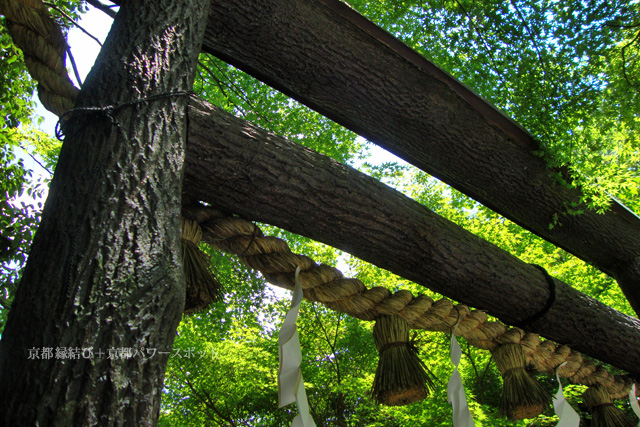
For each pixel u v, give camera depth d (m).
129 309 1.26
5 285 3.20
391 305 2.50
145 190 1.46
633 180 4.04
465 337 2.89
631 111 3.80
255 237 2.23
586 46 3.63
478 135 2.97
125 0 1.88
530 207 3.30
